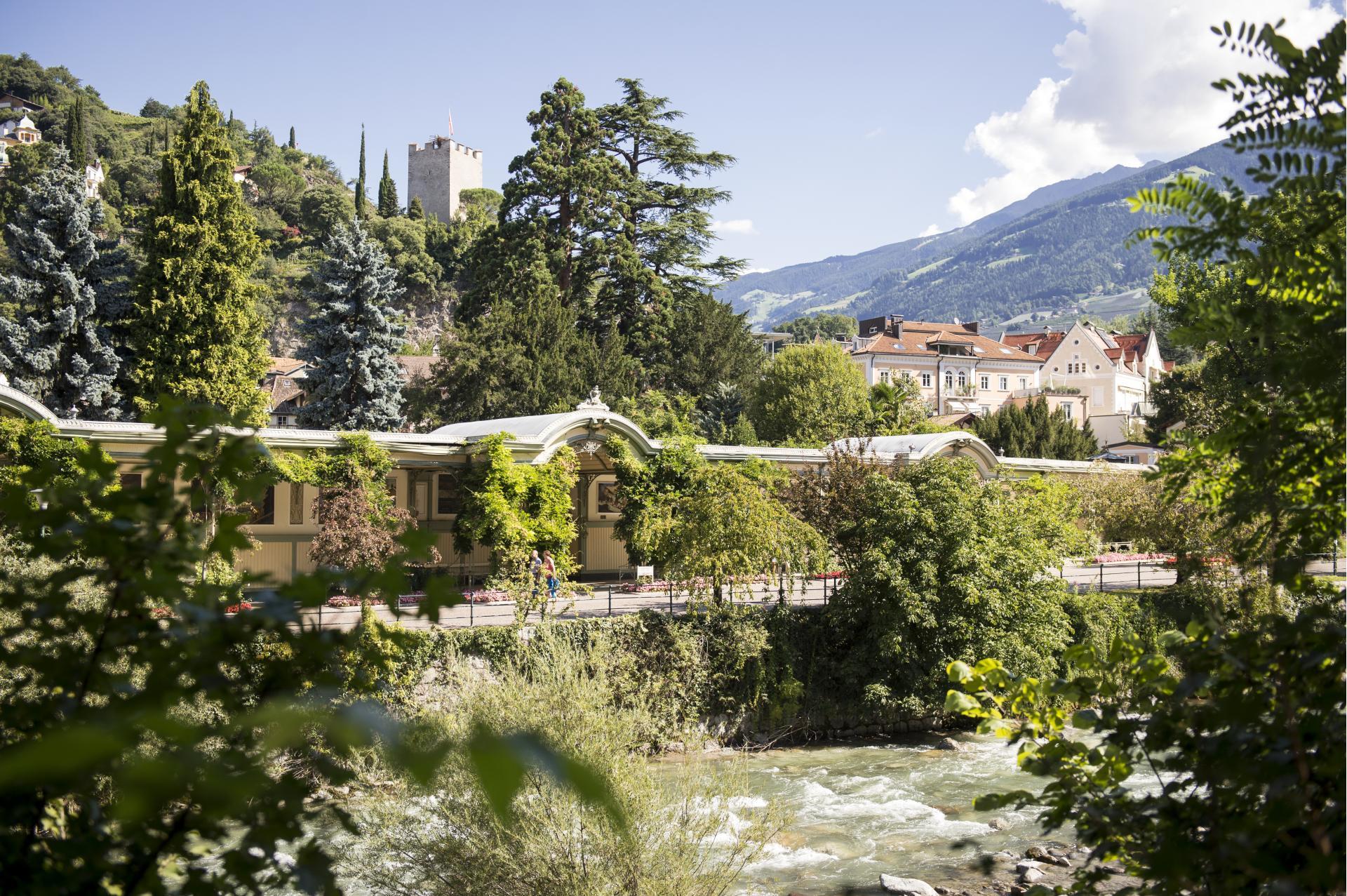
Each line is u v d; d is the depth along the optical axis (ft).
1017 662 93.97
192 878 9.43
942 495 98.12
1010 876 58.65
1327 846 10.93
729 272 245.86
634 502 124.67
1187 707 13.41
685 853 38.91
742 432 203.41
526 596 86.28
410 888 37.06
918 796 75.61
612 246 229.86
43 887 8.65
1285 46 11.73
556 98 237.66
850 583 97.60
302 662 9.87
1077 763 15.69
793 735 93.50
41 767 4.64
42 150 398.83
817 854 62.34
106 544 10.07
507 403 194.80
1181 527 112.57
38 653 10.00
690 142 242.58
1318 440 14.53
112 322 173.78
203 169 169.37
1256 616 13.71
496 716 40.29
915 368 358.02
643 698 47.19
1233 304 13.93
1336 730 11.69
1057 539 110.01
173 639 9.86
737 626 91.71
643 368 226.99
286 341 428.97
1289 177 12.38
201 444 10.73
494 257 235.20
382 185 574.97
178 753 5.79
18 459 92.38
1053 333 416.05
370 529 103.71
